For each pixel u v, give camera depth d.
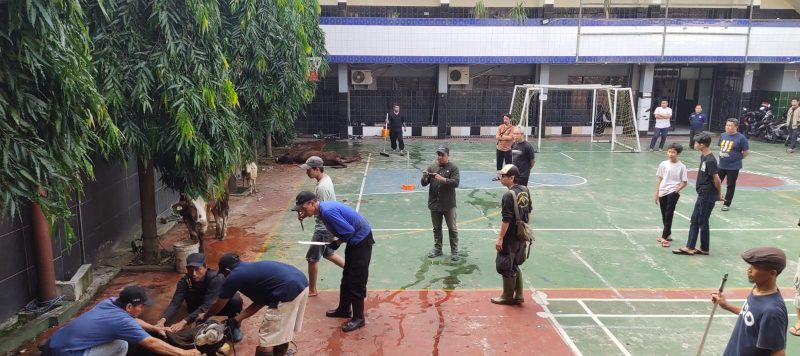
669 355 5.69
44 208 4.41
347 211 6.05
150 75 6.72
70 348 4.30
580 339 6.01
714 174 8.38
